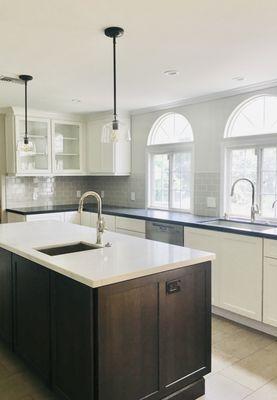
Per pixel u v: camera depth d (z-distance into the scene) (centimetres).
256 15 215
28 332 251
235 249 337
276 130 378
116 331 193
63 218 538
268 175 384
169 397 218
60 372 216
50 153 546
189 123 461
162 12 211
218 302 355
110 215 495
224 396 230
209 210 441
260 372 258
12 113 508
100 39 252
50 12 210
